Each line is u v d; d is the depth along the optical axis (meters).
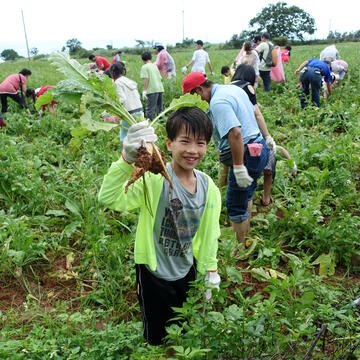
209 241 2.53
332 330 2.57
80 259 4.04
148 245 2.41
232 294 3.45
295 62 17.88
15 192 5.00
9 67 22.73
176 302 2.62
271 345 2.45
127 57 30.20
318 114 7.97
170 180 2.25
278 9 82.62
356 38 62.09
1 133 6.99
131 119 2.43
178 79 13.05
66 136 7.62
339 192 5.07
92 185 5.16
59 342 2.78
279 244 4.23
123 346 2.66
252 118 3.80
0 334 3.00
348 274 3.79
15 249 3.93
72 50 49.84
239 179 3.61
